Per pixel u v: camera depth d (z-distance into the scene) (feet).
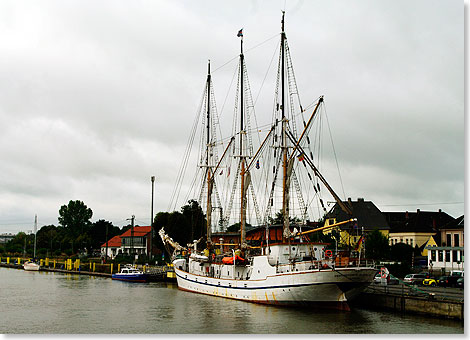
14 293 256.32
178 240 416.26
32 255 638.94
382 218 435.53
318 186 191.11
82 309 194.08
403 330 139.95
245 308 186.39
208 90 294.25
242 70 255.50
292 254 192.85
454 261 312.50
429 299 157.69
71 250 636.07
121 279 340.39
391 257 355.77
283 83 215.72
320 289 170.40
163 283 318.86
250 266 206.28
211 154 285.02
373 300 180.86
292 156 206.90
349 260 173.99
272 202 214.48
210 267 242.37
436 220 444.96
